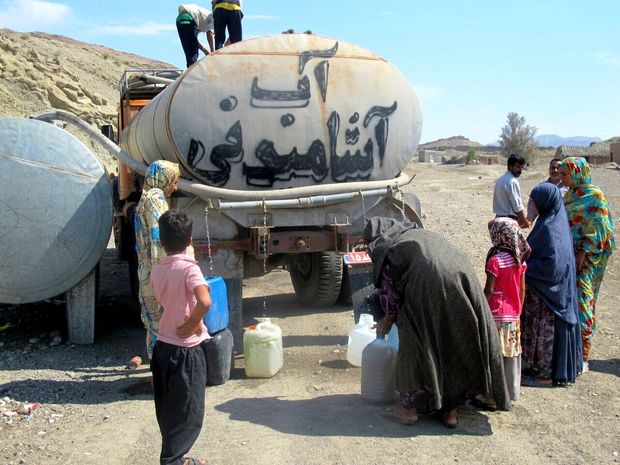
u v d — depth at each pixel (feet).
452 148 554.46
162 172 19.47
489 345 16.05
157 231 18.93
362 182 22.91
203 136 21.25
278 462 14.84
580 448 15.44
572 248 19.56
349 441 15.84
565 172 20.85
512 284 17.61
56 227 23.17
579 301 20.51
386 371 17.95
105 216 23.80
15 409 18.28
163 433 13.52
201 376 13.57
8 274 23.08
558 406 17.95
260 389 19.60
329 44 22.39
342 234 22.81
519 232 17.81
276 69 21.71
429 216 55.06
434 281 15.66
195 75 21.12
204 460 14.83
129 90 32.55
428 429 16.53
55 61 146.10
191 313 13.24
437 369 15.97
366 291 23.20
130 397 19.38
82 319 24.44
